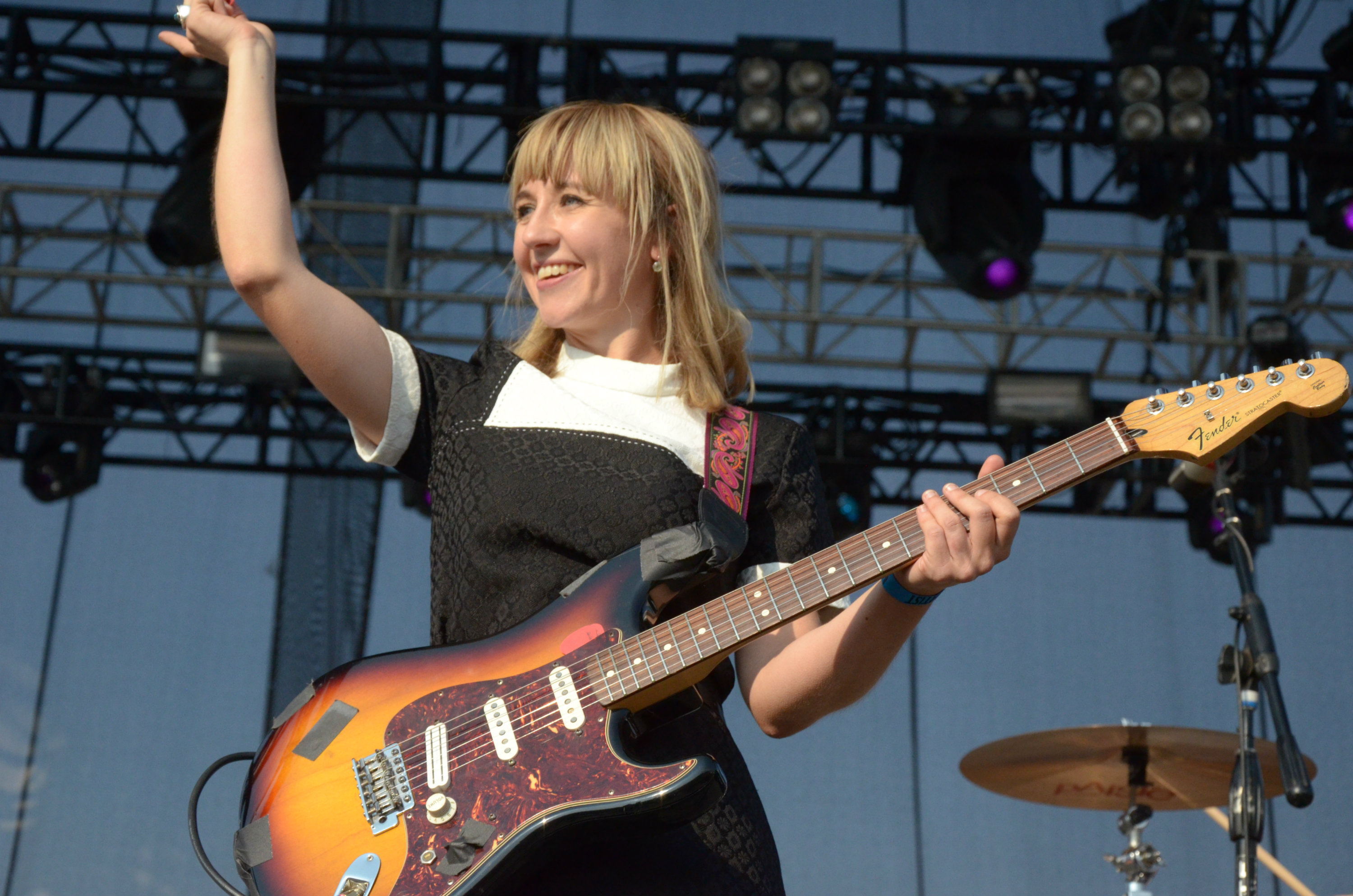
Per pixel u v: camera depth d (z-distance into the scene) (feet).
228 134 6.73
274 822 6.17
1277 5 34.22
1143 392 37.40
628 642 6.33
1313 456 36.81
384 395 6.93
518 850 5.84
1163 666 36.14
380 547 36.37
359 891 5.91
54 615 36.17
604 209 7.41
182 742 35.32
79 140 34.96
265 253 6.48
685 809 5.90
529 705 6.23
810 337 35.99
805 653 6.73
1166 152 32.78
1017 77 34.22
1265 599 36.65
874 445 38.14
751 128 32.91
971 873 34.27
